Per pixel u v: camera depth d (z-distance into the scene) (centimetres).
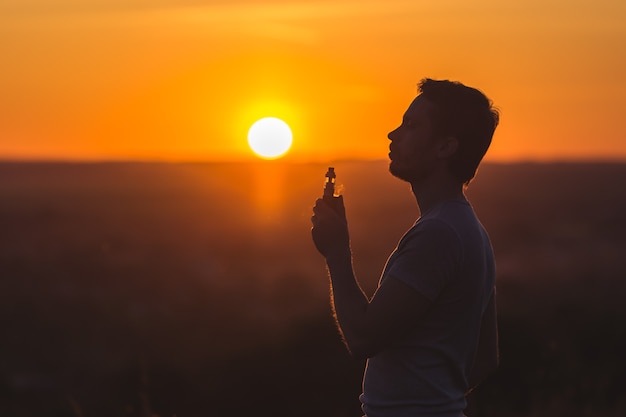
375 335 340
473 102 354
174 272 6109
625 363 1217
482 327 379
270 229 10175
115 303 4500
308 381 1330
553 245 7775
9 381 2455
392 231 9231
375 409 358
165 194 19312
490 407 1019
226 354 1709
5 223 10606
